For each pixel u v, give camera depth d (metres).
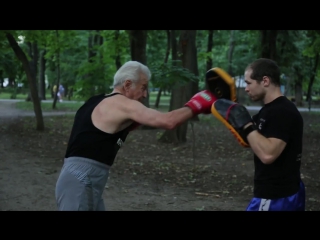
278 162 3.12
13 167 8.90
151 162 9.95
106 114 3.25
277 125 3.03
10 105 27.67
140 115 3.15
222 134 15.46
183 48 12.49
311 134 15.65
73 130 3.37
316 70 31.14
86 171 3.22
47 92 58.50
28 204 6.20
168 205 6.39
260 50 15.30
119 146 3.36
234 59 33.66
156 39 23.11
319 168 9.53
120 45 17.16
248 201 6.73
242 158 10.75
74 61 29.06
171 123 3.07
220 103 3.03
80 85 16.28
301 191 3.23
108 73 16.56
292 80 31.30
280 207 3.13
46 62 36.34
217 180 8.34
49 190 7.11
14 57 16.14
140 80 3.37
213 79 3.07
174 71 10.32
